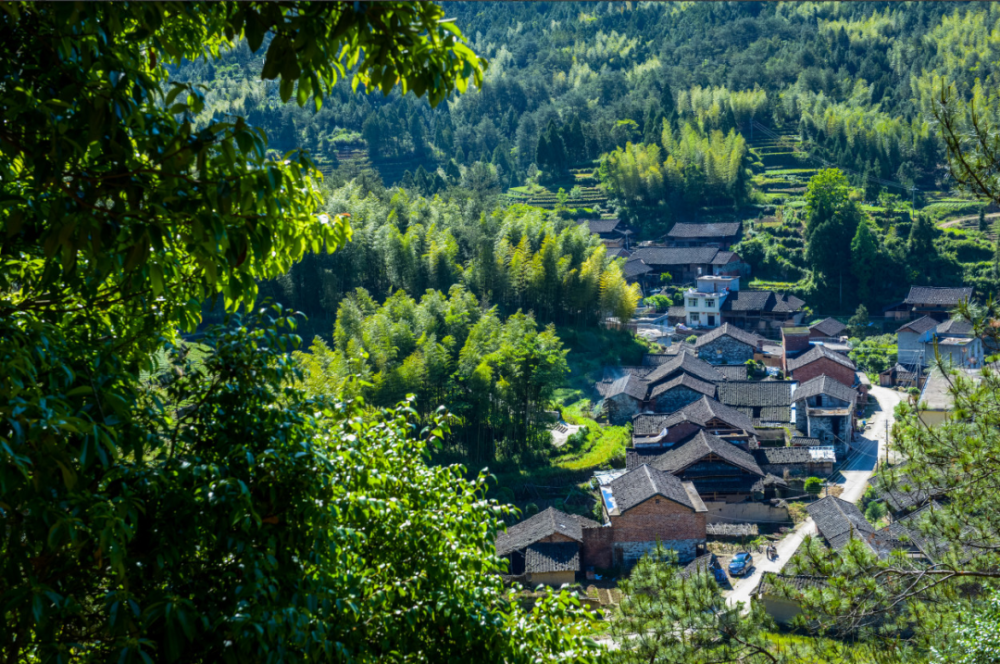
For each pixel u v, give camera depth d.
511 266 60.38
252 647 5.27
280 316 7.00
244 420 6.35
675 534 33.47
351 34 4.51
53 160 4.12
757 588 27.02
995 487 9.66
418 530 7.37
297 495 5.96
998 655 8.94
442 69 4.59
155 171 4.23
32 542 4.48
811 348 63.78
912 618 10.04
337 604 6.13
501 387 41.72
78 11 4.14
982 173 8.95
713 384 52.53
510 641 7.05
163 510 5.47
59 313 5.91
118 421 5.06
